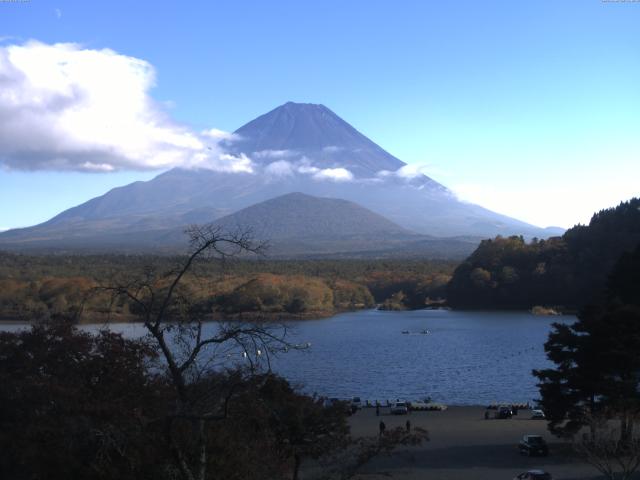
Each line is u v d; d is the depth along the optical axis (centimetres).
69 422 1856
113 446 1911
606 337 4722
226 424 2214
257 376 2094
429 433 5759
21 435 1870
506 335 15550
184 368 1988
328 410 3400
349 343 14538
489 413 6944
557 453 4816
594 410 4653
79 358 2183
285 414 3058
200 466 1967
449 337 15462
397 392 8969
